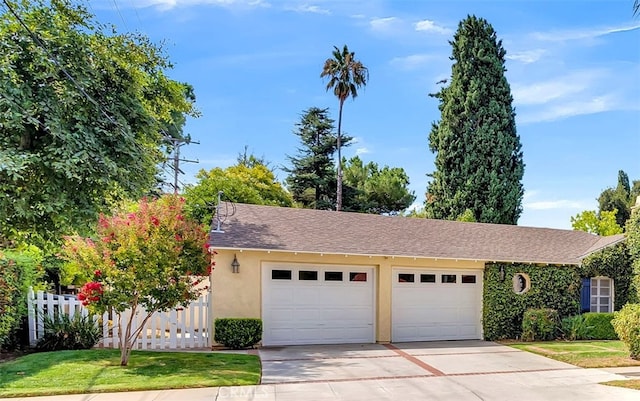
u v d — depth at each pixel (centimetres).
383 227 1497
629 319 1066
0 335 976
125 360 896
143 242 866
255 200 2233
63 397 707
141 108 962
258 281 1201
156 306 902
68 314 1112
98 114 837
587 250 1555
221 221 1313
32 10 884
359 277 1306
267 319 1214
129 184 873
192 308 1163
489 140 2769
